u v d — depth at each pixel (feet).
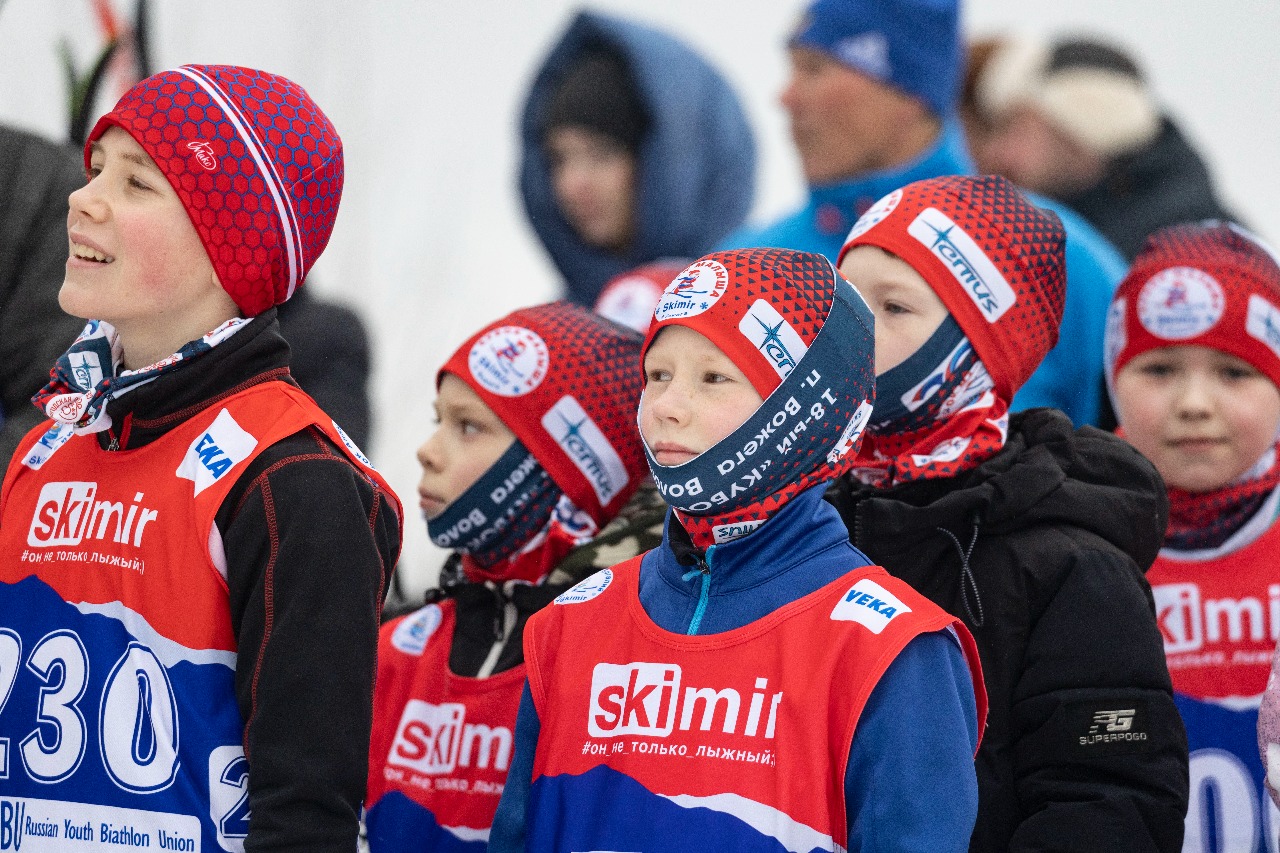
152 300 23.85
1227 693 31.27
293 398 24.00
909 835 21.13
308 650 22.27
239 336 24.00
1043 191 54.60
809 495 23.27
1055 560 25.75
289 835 21.76
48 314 32.14
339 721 22.29
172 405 23.79
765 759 21.86
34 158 32.99
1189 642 31.68
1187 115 66.69
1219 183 65.98
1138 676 24.94
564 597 24.97
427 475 30.68
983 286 27.58
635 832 22.27
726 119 59.31
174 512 23.07
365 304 56.18
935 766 21.45
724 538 23.30
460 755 28.71
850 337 23.43
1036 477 26.30
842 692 21.76
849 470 28.12
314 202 24.90
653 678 22.98
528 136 58.39
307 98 25.30
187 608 22.80
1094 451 27.25
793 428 22.89
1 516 25.21
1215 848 30.73
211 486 22.91
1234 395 32.04
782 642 22.38
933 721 21.65
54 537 24.08
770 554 23.04
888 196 28.84
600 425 30.60
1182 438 32.19
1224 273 32.24
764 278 23.18
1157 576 32.17
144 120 23.76
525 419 30.12
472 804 28.37
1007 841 25.20
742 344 22.77
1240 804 30.81
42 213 32.58
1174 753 24.81
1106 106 53.67
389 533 24.32
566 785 23.16
